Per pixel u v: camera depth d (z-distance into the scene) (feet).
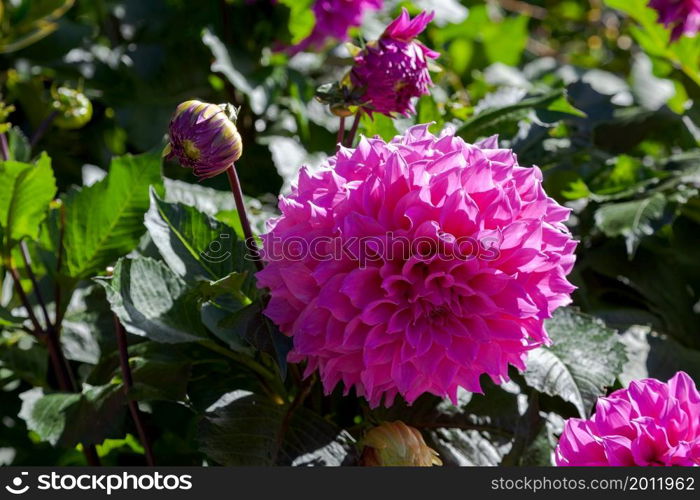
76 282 4.41
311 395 4.02
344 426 4.17
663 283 5.06
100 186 4.27
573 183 5.04
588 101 5.91
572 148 5.44
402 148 3.38
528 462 3.71
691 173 5.09
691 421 3.31
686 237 5.19
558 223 3.42
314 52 6.26
